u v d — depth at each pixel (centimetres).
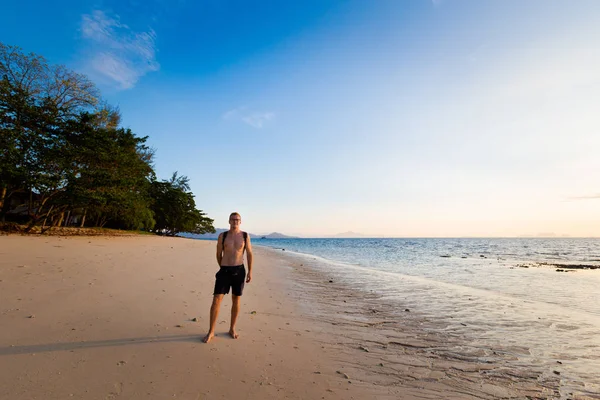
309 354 404
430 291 962
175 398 272
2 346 341
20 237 1497
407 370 378
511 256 3052
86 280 679
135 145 2930
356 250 4400
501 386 347
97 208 2552
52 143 1975
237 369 340
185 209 5347
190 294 661
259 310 617
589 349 473
